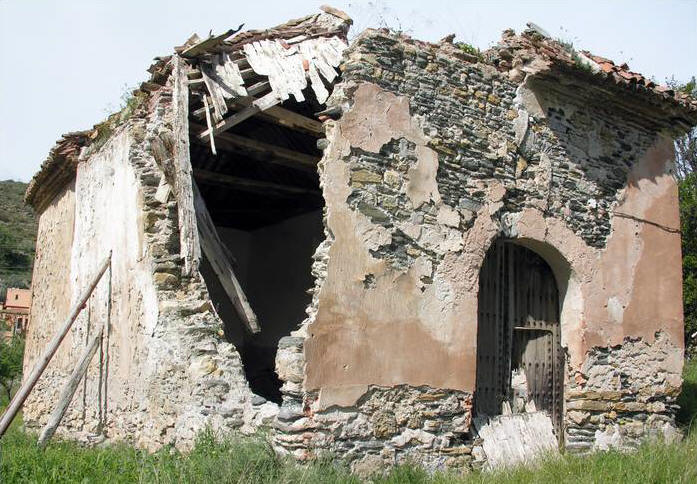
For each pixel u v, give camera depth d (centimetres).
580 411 773
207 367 634
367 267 621
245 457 518
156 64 796
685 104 863
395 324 631
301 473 518
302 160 862
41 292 1212
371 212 630
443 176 686
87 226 952
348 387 595
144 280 725
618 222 837
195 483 495
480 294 751
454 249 681
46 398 1052
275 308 1218
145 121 801
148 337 707
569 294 800
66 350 987
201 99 762
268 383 1164
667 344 862
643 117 868
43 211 1284
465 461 661
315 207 1144
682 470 566
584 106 822
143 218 733
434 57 702
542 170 771
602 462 609
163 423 666
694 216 1595
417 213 661
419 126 676
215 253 739
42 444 735
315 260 611
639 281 845
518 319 779
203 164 1026
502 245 782
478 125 724
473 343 679
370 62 652
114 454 627
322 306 590
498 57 766
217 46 755
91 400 866
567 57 757
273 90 723
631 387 817
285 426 566
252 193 1101
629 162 862
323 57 754
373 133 643
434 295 661
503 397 753
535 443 729
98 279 830
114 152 855
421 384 641
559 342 806
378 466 602
